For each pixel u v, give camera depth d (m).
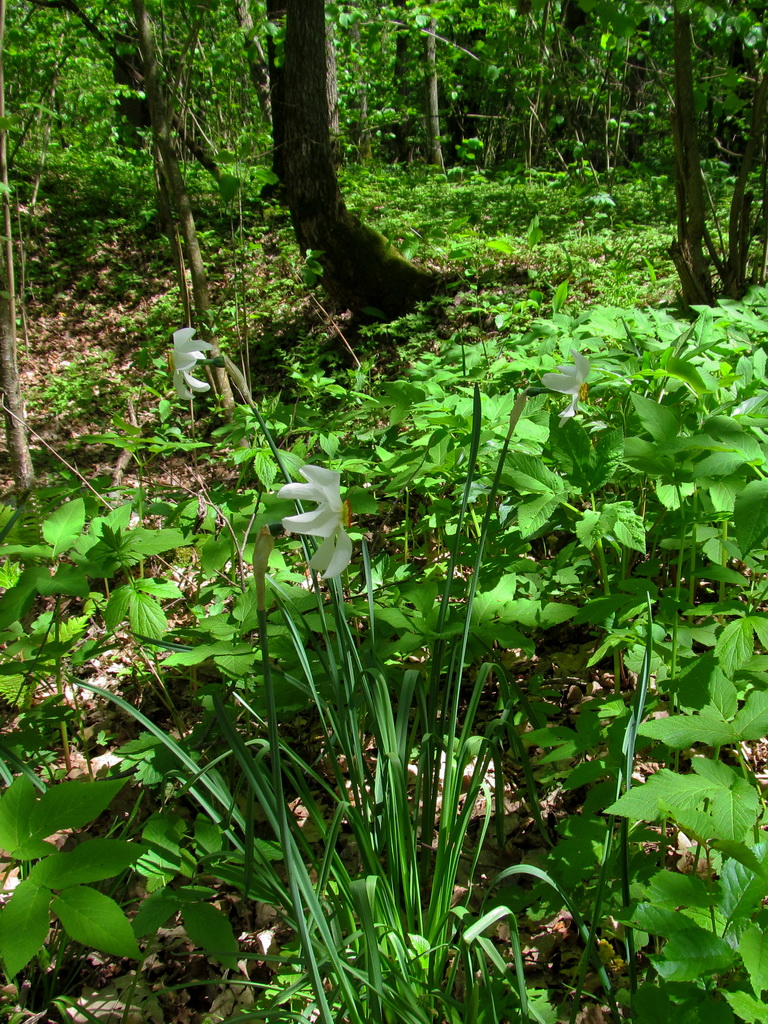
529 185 9.85
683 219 4.80
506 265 6.98
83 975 2.06
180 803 2.54
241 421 3.31
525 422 2.46
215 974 2.05
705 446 1.89
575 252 6.72
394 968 1.46
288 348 7.55
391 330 6.71
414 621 2.11
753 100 4.75
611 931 1.72
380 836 1.73
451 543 2.62
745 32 4.56
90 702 3.18
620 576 2.55
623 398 2.69
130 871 2.22
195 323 6.52
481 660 2.88
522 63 9.05
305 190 7.44
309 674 1.65
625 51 8.44
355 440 3.93
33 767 2.30
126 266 9.82
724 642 1.75
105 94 13.70
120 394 7.16
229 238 9.41
